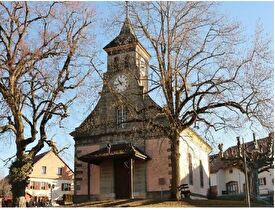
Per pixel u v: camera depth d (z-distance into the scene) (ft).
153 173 120.26
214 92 91.09
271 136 108.88
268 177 215.51
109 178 126.62
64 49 92.84
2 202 127.13
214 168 235.40
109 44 136.56
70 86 91.76
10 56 87.61
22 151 87.35
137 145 125.08
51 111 89.51
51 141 90.02
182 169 124.26
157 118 115.96
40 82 89.40
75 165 132.57
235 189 227.40
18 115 87.20
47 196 237.66
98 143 130.41
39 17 91.20
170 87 94.38
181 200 93.30
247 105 89.76
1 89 85.92
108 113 131.03
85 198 127.85
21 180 85.40
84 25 96.27
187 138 133.90
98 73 96.12
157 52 95.35
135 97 127.85
